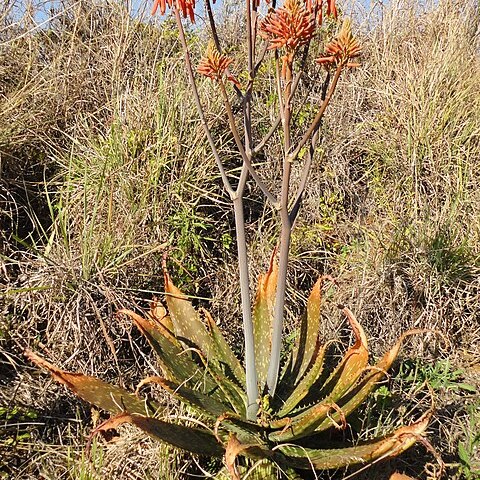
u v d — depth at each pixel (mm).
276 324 2584
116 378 3346
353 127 5289
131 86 4875
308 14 2068
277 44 2066
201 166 4258
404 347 3801
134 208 3943
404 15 6293
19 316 3424
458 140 4988
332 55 2107
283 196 2348
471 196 4676
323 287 4188
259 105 5004
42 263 3549
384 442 2393
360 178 5043
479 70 5719
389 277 3945
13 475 2764
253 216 4621
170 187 4113
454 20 5891
